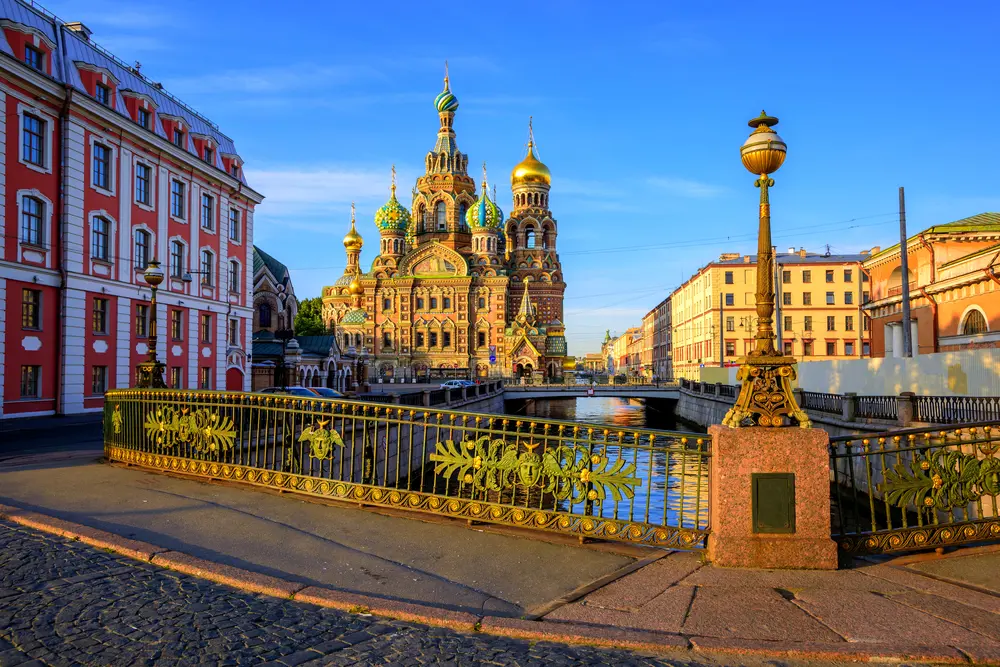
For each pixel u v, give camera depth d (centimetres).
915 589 717
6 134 2759
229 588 700
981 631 611
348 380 7600
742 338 8312
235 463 1214
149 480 1175
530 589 729
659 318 13788
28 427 2494
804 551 777
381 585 732
